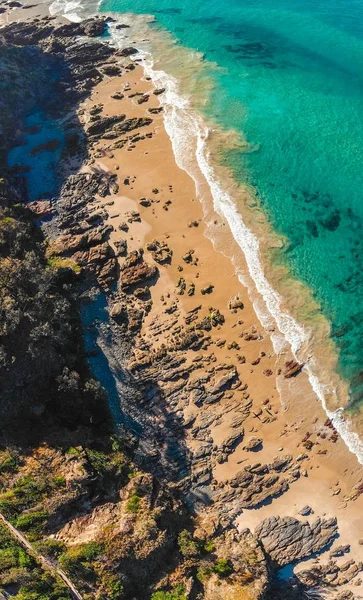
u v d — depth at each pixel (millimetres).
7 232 53969
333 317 52625
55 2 120000
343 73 82188
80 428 43656
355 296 53844
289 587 40000
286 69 84875
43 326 44906
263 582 37375
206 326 52500
